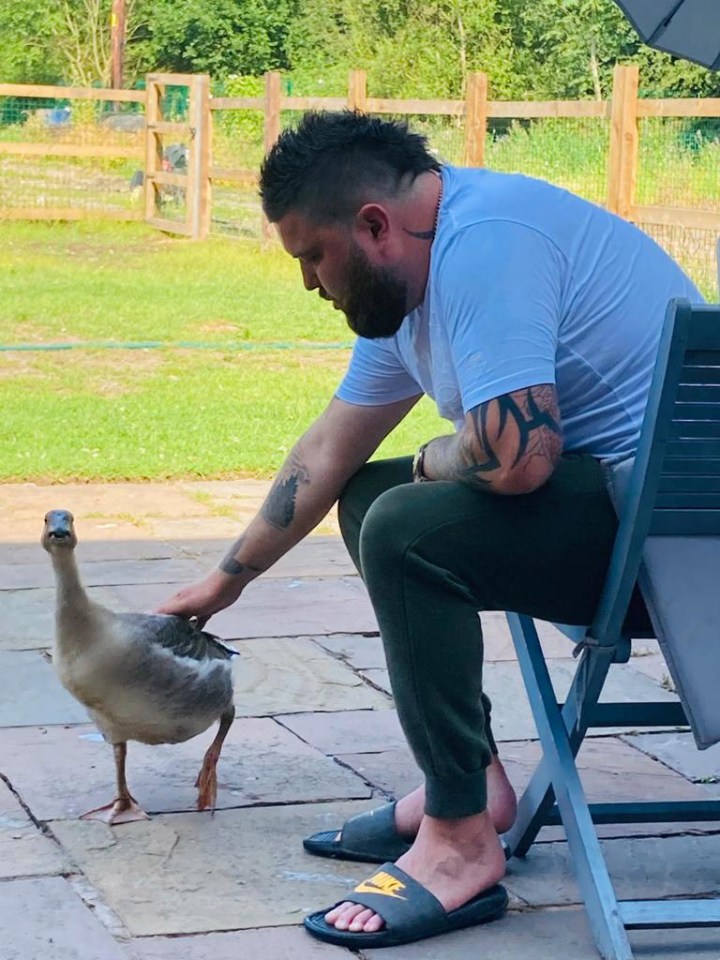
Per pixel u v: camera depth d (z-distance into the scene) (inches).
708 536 119.2
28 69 1617.9
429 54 1341.0
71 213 859.4
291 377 446.0
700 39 190.5
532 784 134.9
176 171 871.1
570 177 619.8
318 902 127.3
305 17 1530.5
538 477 114.0
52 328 522.0
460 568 117.7
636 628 126.6
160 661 137.7
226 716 147.6
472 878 122.5
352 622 216.4
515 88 1317.7
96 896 127.5
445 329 118.8
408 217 119.2
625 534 116.3
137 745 165.8
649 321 122.1
